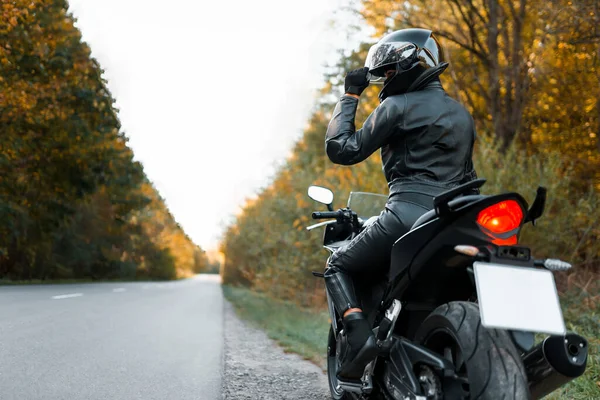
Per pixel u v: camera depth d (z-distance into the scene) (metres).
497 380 2.59
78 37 26.23
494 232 2.76
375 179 11.13
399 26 15.19
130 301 16.36
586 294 8.79
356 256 3.42
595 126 12.95
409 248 3.05
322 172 16.50
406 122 3.30
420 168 3.29
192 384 5.45
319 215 4.07
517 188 9.63
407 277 3.13
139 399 4.82
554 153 10.64
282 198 19.62
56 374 5.54
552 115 13.27
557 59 12.78
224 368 6.29
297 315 12.96
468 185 2.77
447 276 3.04
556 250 9.88
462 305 2.89
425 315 3.31
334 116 3.55
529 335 2.61
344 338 3.67
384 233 3.29
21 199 29.19
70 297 16.02
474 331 2.74
